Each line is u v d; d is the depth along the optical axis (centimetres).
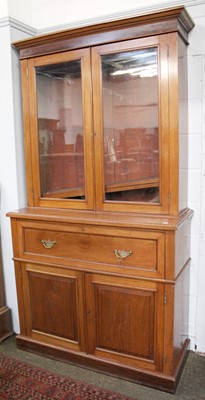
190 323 212
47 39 193
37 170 212
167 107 170
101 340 192
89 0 214
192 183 199
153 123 180
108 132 191
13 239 209
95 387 182
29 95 207
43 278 203
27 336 216
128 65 182
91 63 185
